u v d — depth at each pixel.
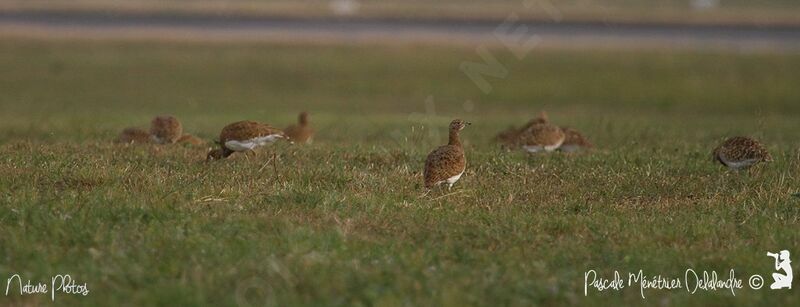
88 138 21.45
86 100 41.03
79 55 49.06
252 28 57.94
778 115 41.41
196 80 45.47
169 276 10.55
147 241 11.43
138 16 61.78
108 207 12.60
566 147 19.80
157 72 46.62
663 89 45.25
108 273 10.53
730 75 47.16
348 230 12.12
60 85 43.88
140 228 11.95
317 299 9.83
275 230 11.95
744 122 34.84
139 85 44.34
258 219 12.32
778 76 47.12
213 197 13.51
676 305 10.38
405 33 57.06
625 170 16.47
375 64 48.62
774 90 45.22
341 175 15.23
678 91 45.00
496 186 14.98
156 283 10.30
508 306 10.01
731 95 44.59
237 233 11.77
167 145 19.19
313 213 12.81
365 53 50.47
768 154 16.12
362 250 11.37
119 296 10.01
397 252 11.39
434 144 21.11
